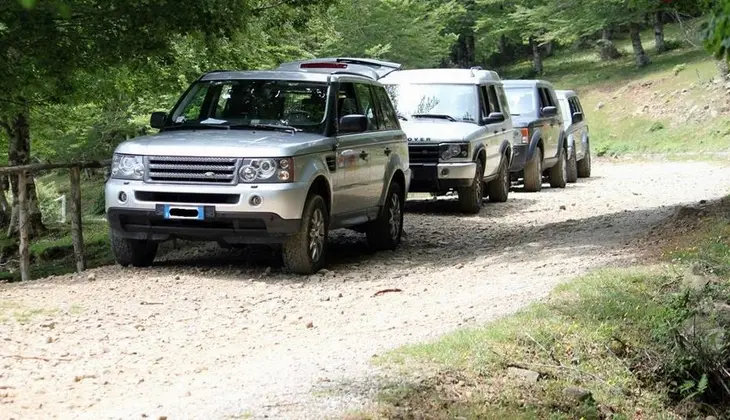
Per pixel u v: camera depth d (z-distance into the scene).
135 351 8.66
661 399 8.38
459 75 20.09
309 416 6.42
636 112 47.66
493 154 20.31
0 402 7.04
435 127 18.89
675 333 8.86
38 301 10.59
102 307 10.37
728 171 29.55
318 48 34.28
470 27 64.38
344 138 12.98
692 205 16.47
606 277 10.31
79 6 15.62
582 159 29.61
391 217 14.66
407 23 46.47
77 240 14.20
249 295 11.02
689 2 15.45
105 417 6.52
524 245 14.02
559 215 18.89
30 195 27.03
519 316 8.95
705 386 8.44
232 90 13.29
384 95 14.92
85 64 16.83
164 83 21.28
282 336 9.20
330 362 7.75
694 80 47.62
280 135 12.37
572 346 8.35
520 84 24.88
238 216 11.60
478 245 15.09
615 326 8.88
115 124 32.72
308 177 11.88
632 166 36.09
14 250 24.53
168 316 10.04
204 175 11.67
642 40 63.72
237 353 8.57
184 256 14.07
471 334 8.30
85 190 45.66
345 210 13.13
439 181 18.67
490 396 7.18
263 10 19.80
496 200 21.44
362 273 12.52
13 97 18.72
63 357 8.42
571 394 7.50
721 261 10.80
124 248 12.47
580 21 54.62
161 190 11.76
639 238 13.20
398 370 7.39
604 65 58.97
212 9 15.75
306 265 12.12
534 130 23.73
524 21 60.91
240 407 6.60
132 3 15.19
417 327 9.02
